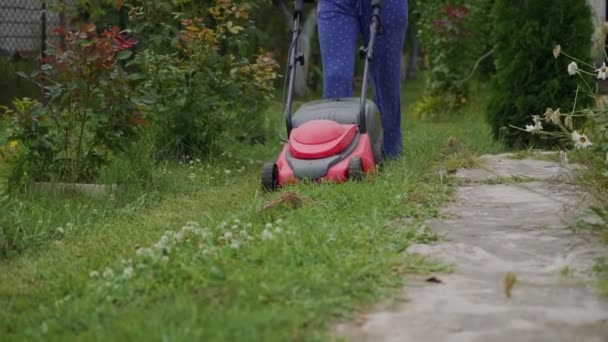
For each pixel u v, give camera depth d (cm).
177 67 1104
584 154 788
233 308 433
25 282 552
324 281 474
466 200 748
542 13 1180
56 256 616
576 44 1172
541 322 428
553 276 507
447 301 460
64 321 447
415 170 863
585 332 414
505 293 473
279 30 2838
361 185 773
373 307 451
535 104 1178
